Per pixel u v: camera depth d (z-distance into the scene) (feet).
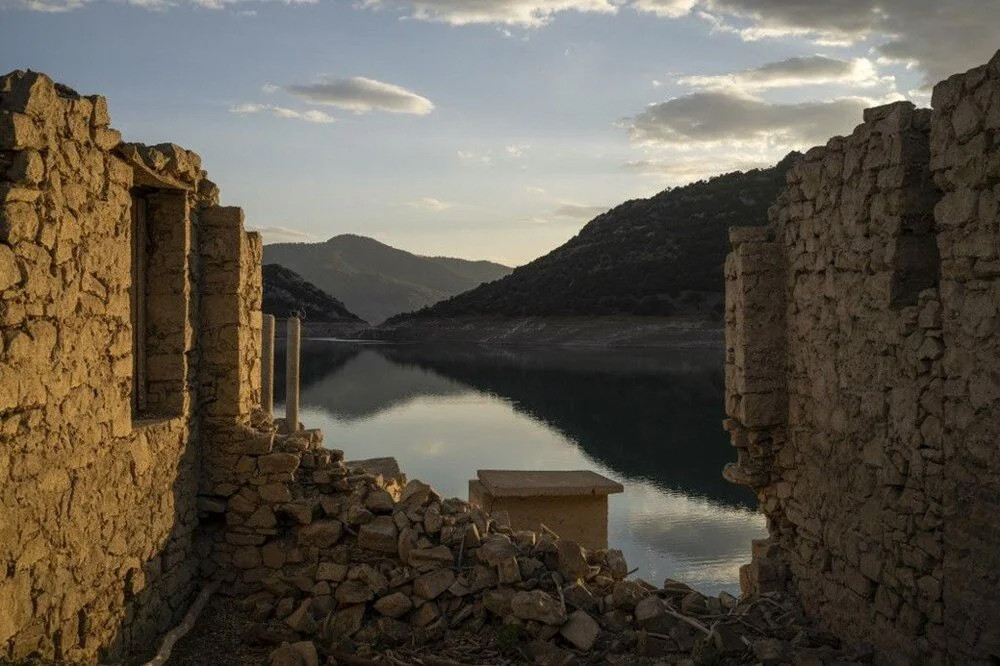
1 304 16.97
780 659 23.29
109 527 22.22
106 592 22.20
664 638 25.27
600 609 26.61
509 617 25.64
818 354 26.13
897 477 21.89
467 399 154.51
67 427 19.75
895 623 21.97
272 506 29.68
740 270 28.68
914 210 21.95
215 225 29.96
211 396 29.96
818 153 25.94
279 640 26.03
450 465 89.45
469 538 28.30
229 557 29.68
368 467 38.42
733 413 29.96
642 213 407.44
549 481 41.68
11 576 17.54
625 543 56.70
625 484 81.05
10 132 17.33
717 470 88.74
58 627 19.48
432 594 26.71
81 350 20.43
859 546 23.68
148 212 27.81
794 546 28.37
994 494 18.33
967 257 19.07
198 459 29.66
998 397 18.22
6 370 17.06
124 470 23.18
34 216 18.13
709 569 49.80
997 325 18.25
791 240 27.84
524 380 188.34
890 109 22.33
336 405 139.54
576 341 296.71
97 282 21.30
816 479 26.35
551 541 29.04
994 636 18.26
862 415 23.58
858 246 23.65
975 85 18.71
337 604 27.50
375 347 317.63
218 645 26.32
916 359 21.02
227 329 29.96
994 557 18.33
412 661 24.66
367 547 28.66
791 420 28.12
